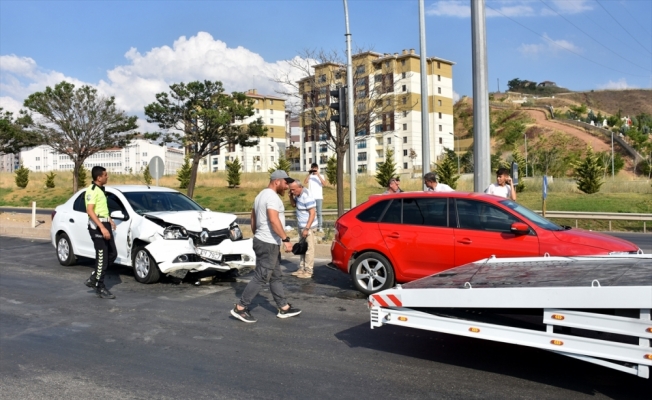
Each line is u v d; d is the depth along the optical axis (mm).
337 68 23469
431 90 75125
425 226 8219
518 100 124438
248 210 36438
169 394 4824
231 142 35750
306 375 5258
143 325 7078
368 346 6129
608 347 4242
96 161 136875
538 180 36719
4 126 30578
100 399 4723
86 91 32375
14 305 8211
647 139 79000
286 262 12305
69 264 11562
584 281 4605
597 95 145375
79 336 6625
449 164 36438
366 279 8742
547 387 4871
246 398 4715
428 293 5188
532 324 5039
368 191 38844
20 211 35750
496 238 7676
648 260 5629
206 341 6383
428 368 5406
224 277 10297
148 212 10039
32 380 5184
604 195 31562
